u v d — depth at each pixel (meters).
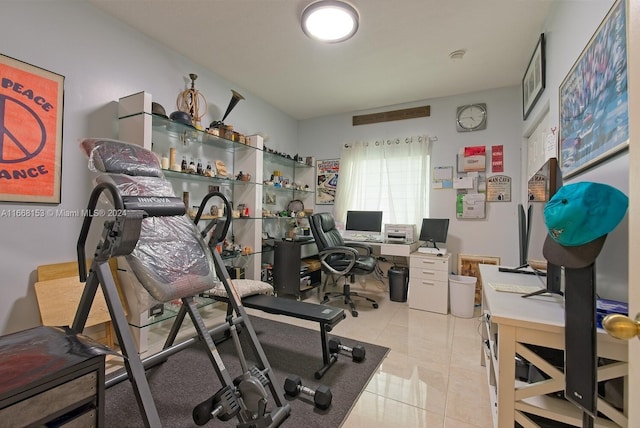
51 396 0.82
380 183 3.98
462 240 3.52
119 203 1.13
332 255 3.24
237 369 1.92
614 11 1.13
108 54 2.17
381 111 4.02
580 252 0.95
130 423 1.42
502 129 3.33
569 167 1.63
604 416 1.05
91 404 0.94
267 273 3.57
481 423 1.44
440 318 2.90
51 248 1.89
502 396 1.14
